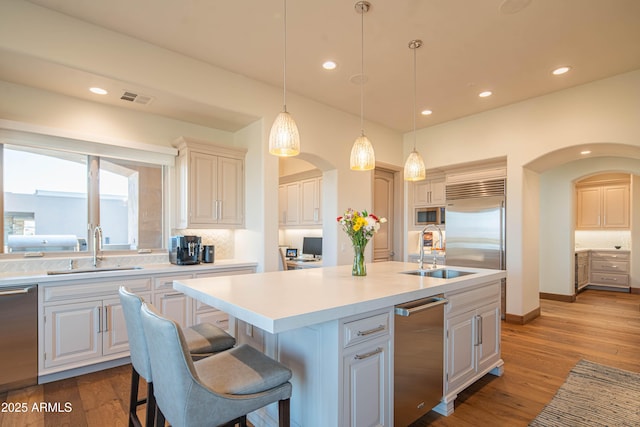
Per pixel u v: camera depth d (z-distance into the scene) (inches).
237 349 66.7
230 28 108.7
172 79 122.0
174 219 152.6
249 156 158.2
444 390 87.0
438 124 204.7
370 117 192.4
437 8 98.7
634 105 136.7
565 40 115.0
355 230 100.8
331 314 58.7
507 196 174.6
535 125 164.7
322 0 95.1
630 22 104.3
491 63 131.3
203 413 47.8
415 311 75.0
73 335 106.2
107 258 134.0
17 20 93.1
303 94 160.9
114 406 90.5
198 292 75.5
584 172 224.7
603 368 116.0
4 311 95.5
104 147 132.2
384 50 122.0
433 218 213.5
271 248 150.0
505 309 175.3
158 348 49.1
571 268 228.4
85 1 94.7
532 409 89.7
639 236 255.1
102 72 107.1
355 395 63.9
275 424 74.9
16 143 114.4
